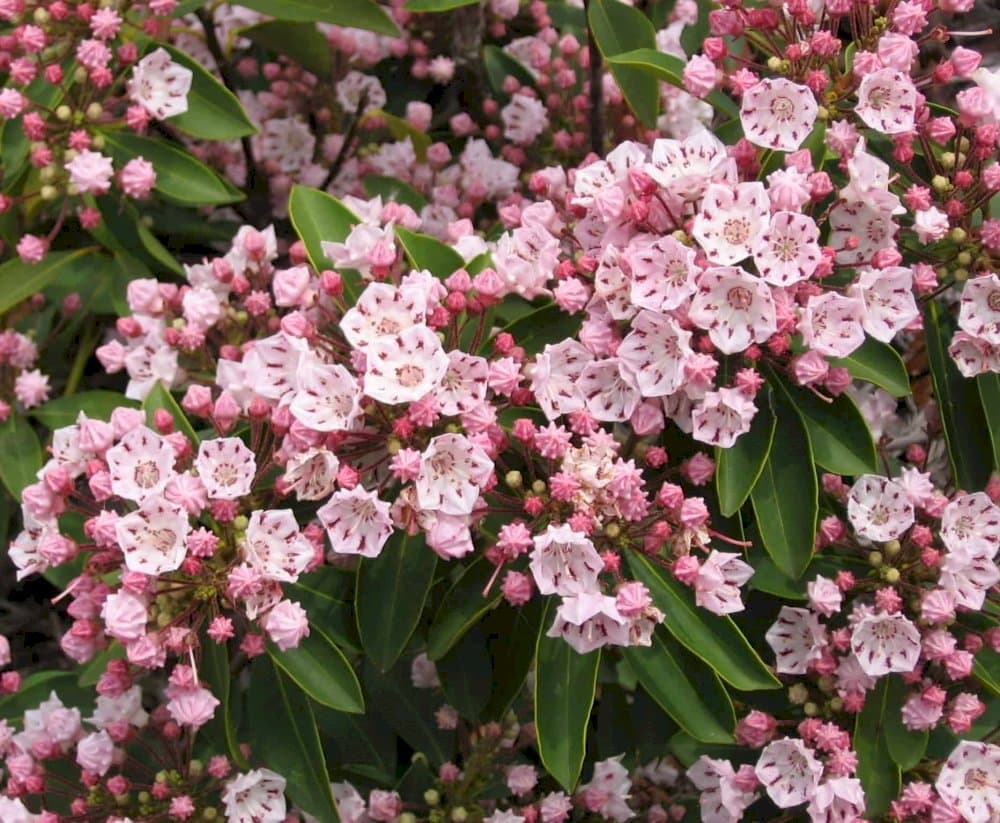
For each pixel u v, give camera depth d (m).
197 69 0.84
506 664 0.77
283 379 0.74
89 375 0.95
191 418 0.83
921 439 0.86
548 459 0.73
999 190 0.75
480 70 0.99
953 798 0.75
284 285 0.75
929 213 0.74
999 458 0.76
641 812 0.85
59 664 0.95
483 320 0.75
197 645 0.72
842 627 0.76
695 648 0.73
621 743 0.84
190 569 0.71
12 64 0.83
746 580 0.74
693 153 0.74
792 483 0.74
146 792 0.78
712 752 0.80
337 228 0.78
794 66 0.75
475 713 0.78
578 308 0.75
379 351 0.71
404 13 0.98
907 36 0.75
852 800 0.74
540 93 0.97
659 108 0.90
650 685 0.75
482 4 0.97
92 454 0.75
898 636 0.75
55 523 0.75
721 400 0.72
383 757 0.83
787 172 0.72
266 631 0.73
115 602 0.71
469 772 0.81
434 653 0.74
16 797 0.79
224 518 0.72
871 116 0.74
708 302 0.71
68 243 0.90
